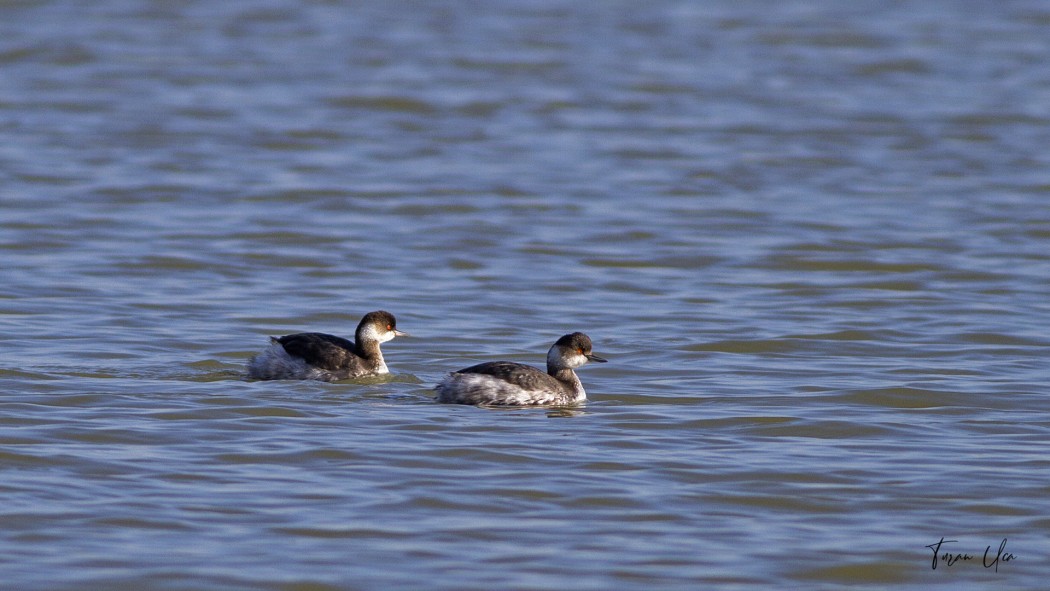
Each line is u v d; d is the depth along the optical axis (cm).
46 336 2162
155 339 2177
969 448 1612
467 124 4488
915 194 3578
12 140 4031
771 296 2588
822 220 3275
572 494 1423
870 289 2652
